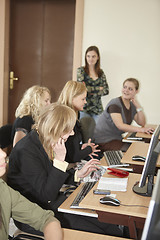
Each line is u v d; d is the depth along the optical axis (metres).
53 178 1.79
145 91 4.61
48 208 1.88
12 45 4.84
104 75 4.45
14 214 1.48
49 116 1.79
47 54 4.79
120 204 1.67
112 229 1.76
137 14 4.48
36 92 2.82
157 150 1.81
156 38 4.48
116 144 3.35
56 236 1.43
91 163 2.13
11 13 4.78
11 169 1.88
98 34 4.59
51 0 4.68
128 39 4.55
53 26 4.73
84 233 1.50
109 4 4.52
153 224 0.90
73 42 4.71
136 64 4.58
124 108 3.63
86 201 1.70
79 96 2.64
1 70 4.65
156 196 0.94
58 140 1.79
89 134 3.38
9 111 4.96
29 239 1.70
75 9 4.65
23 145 1.85
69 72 4.77
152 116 4.64
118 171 2.12
